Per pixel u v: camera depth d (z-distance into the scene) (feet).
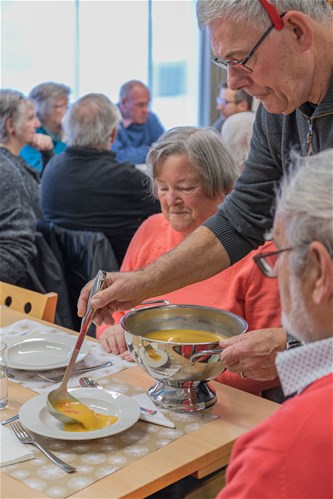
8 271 9.48
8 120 10.18
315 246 2.91
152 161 6.76
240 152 8.50
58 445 4.45
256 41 4.66
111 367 5.68
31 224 9.75
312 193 2.96
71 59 16.46
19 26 15.44
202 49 18.69
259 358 4.68
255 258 3.34
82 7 16.37
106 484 4.05
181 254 5.63
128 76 17.62
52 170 10.36
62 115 15.17
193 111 19.10
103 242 9.81
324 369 3.05
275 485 2.89
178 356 4.70
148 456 4.36
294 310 3.11
